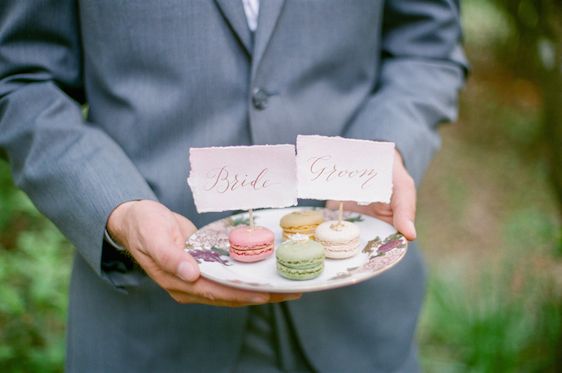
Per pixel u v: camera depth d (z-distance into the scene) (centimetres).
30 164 121
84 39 126
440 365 274
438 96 143
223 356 131
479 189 458
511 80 594
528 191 446
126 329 130
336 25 127
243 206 117
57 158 119
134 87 124
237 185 115
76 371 135
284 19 123
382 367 142
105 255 121
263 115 125
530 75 538
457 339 284
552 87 213
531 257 355
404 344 144
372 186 116
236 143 127
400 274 143
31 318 253
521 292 316
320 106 131
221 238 120
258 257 116
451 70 150
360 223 126
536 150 490
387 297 142
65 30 130
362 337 140
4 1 126
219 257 114
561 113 209
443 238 406
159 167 125
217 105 125
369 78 141
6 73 129
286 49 125
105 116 129
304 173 117
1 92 127
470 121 555
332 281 99
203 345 130
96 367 132
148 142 125
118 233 113
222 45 122
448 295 301
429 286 311
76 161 118
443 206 441
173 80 122
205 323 129
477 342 273
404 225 113
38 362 237
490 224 414
